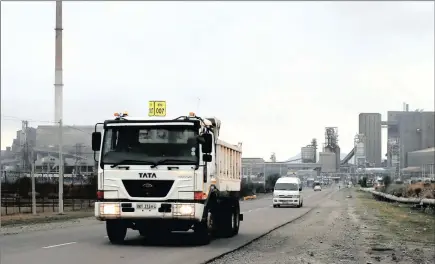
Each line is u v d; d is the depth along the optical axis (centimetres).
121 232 1678
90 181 4834
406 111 18450
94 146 1541
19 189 4484
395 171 17062
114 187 1506
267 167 12544
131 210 1492
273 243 1767
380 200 6956
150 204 1486
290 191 4831
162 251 1461
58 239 1784
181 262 1250
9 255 1343
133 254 1384
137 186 1500
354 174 17775
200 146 1512
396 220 3152
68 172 5234
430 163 15250
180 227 1588
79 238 1823
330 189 15138
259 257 1403
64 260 1252
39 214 3309
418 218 3391
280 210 4241
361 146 19738
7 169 4400
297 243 1783
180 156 1502
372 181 15850
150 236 1892
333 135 19150
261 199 7531
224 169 1814
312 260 1370
